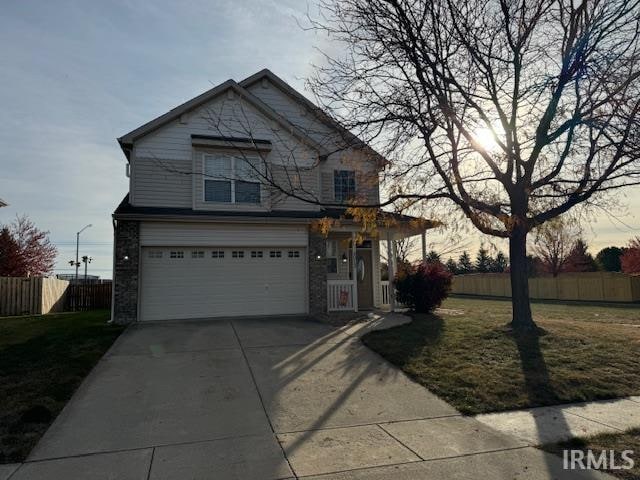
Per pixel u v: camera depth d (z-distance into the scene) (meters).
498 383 6.55
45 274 28.34
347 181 15.18
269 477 3.87
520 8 7.93
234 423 5.21
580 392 6.25
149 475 3.92
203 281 13.10
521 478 3.85
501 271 49.47
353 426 5.14
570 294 30.09
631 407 5.78
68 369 7.26
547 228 10.34
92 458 4.27
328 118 7.77
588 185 9.11
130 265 12.36
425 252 14.96
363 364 7.90
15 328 11.82
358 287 16.05
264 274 13.66
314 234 14.11
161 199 13.27
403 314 13.70
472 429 5.05
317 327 11.43
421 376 7.04
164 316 12.66
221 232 13.29
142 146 13.30
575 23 7.76
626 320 14.79
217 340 9.78
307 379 7.02
